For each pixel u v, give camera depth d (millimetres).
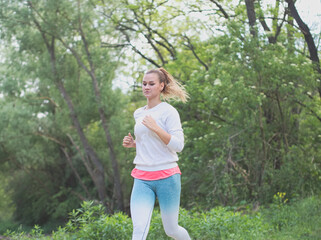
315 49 9586
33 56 17016
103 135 18484
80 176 20672
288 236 5832
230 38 8961
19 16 14984
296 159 9594
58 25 15242
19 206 21703
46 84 17234
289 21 10273
